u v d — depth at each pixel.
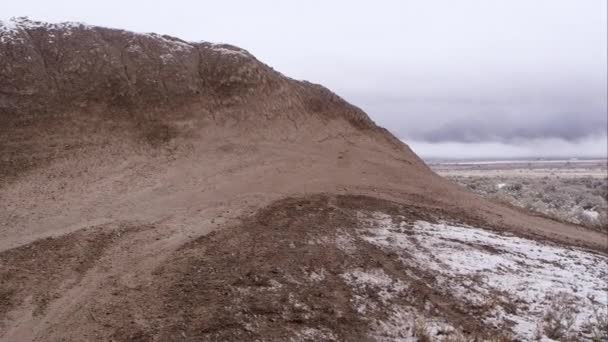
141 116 16.50
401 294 9.23
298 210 12.94
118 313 7.23
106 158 14.15
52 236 9.70
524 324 9.01
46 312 7.19
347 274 9.57
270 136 18.36
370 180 17.14
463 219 15.37
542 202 28.05
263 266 9.20
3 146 13.29
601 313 9.73
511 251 12.88
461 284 10.19
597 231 18.98
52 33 17.50
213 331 6.94
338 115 21.88
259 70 20.44
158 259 9.05
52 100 15.53
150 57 18.64
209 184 13.87
